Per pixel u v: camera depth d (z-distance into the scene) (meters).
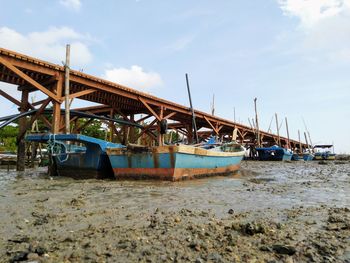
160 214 5.22
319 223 4.62
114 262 3.04
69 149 14.44
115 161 11.80
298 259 3.13
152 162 11.00
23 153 17.23
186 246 3.48
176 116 29.84
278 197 7.44
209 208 5.86
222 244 3.56
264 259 3.11
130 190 8.43
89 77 17.42
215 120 33.78
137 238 3.77
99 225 4.46
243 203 6.48
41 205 6.04
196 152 11.70
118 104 24.16
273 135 54.91
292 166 26.28
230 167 15.86
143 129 24.95
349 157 57.09
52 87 16.06
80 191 8.23
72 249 3.40
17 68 14.40
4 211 5.46
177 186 9.51
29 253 3.20
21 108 17.03
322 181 12.21
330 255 3.22
